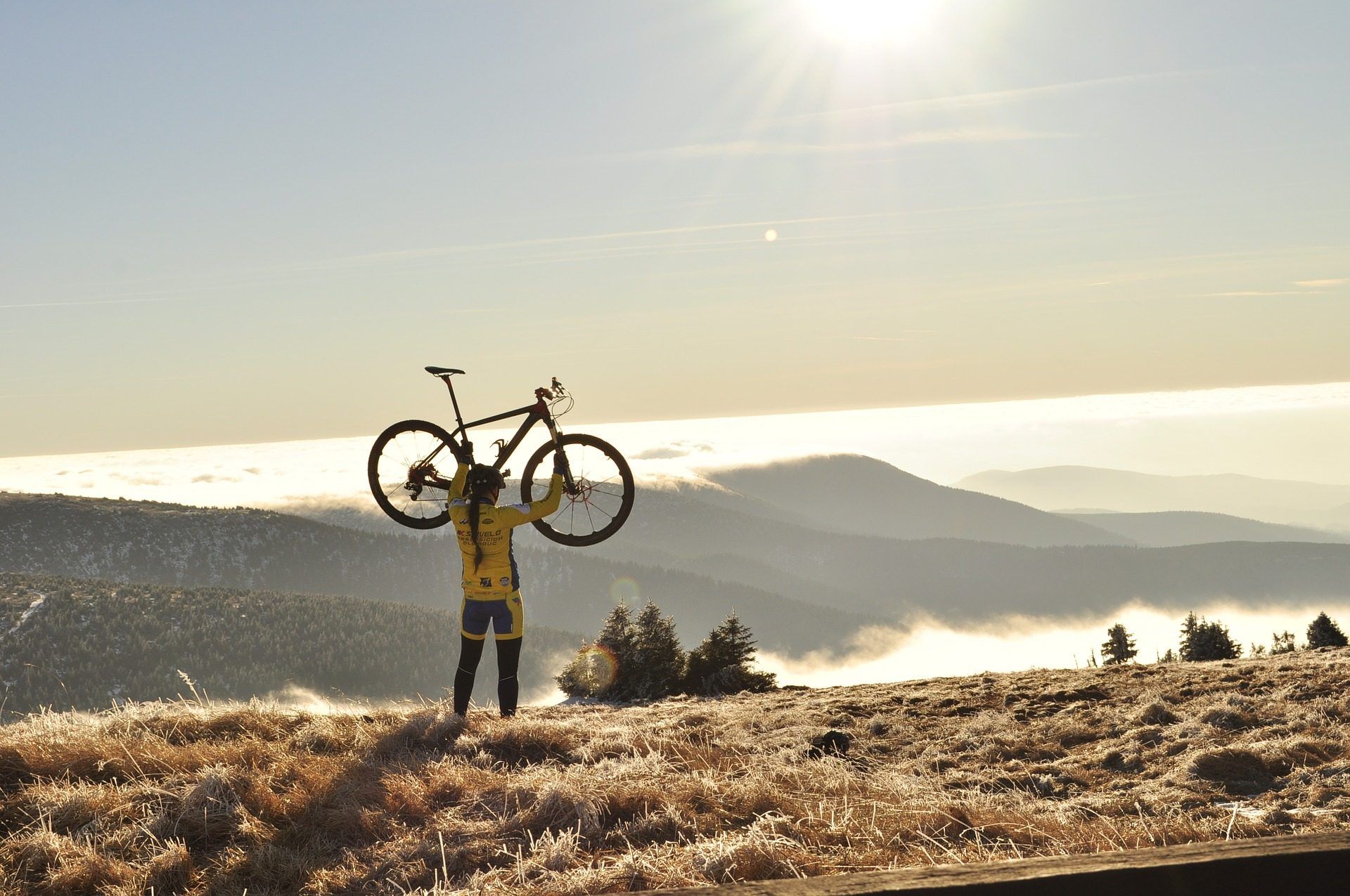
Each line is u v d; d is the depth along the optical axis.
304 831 4.85
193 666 158.25
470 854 4.56
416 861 4.51
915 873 1.79
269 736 6.98
